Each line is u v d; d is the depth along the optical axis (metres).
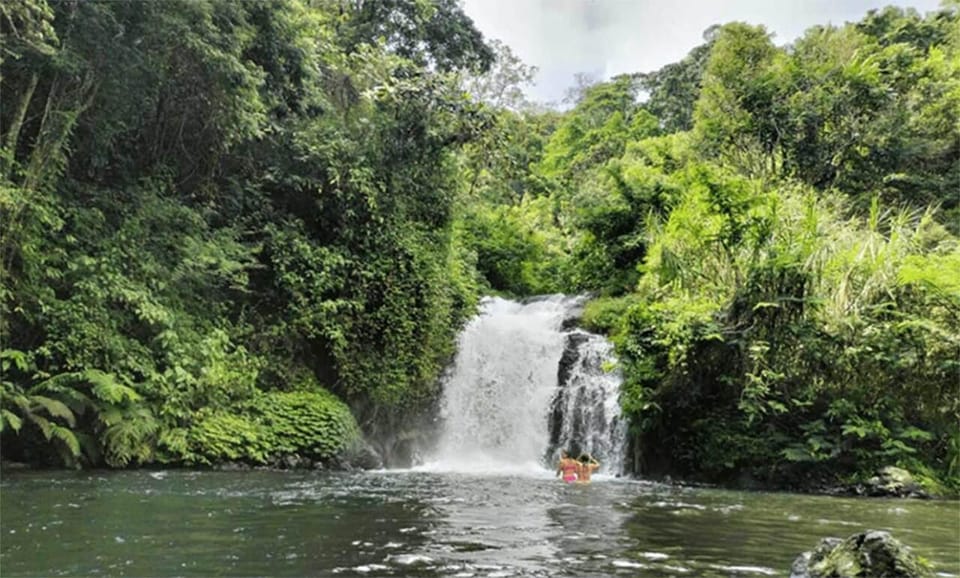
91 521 5.41
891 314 11.04
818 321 11.09
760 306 10.95
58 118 10.19
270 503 6.76
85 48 10.48
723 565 4.35
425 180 15.27
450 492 8.24
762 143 19.34
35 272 9.72
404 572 3.89
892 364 10.58
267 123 13.38
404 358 13.67
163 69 11.42
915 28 24.69
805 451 10.48
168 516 5.76
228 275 12.15
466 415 14.85
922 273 10.97
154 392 10.32
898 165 19.06
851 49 22.31
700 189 12.66
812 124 18.94
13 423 8.63
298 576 3.77
